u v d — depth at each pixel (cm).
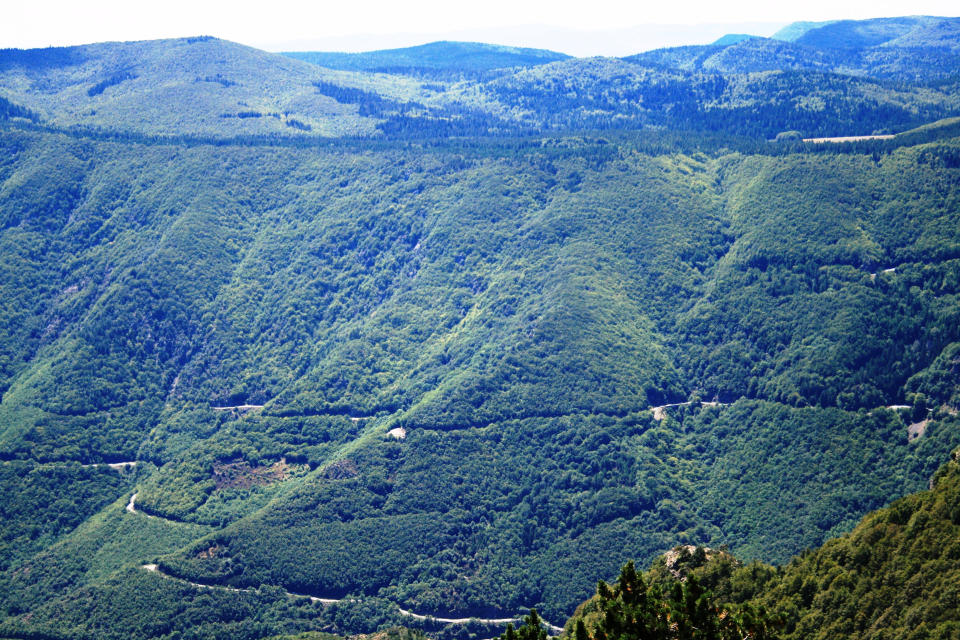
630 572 9812
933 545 12619
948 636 11081
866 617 12244
